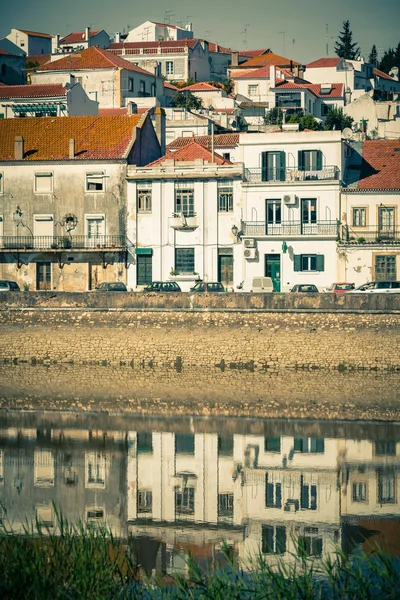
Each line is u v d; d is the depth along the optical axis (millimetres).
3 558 57844
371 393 114938
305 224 163000
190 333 132000
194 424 101562
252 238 163625
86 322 135500
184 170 167125
